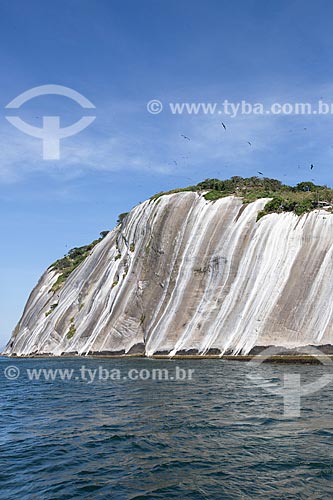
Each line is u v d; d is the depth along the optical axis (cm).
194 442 1549
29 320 9225
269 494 1115
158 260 6009
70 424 1923
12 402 2609
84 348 6394
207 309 5078
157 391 2638
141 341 5669
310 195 5588
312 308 4238
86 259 8219
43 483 1246
